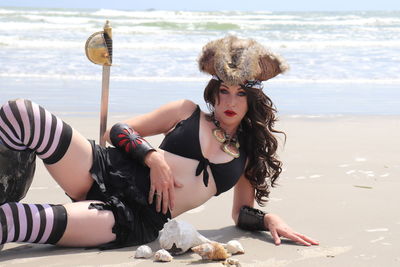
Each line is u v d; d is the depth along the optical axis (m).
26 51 16.44
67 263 2.90
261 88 3.46
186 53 17.09
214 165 3.38
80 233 3.06
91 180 3.18
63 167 3.09
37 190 4.45
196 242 3.10
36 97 9.31
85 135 6.53
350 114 8.63
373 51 19.02
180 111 3.44
